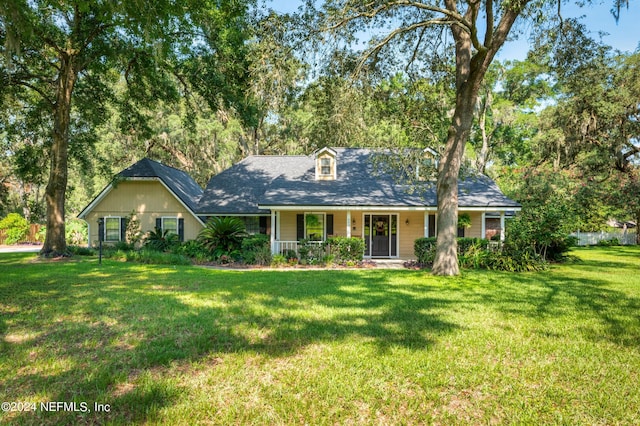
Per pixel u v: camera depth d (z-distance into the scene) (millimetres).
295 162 21109
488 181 17750
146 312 5820
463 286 8781
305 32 9047
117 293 7406
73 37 13359
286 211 17516
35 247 26312
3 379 3375
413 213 17641
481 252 12891
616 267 12867
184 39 14188
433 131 12047
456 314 5984
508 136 30141
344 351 4195
